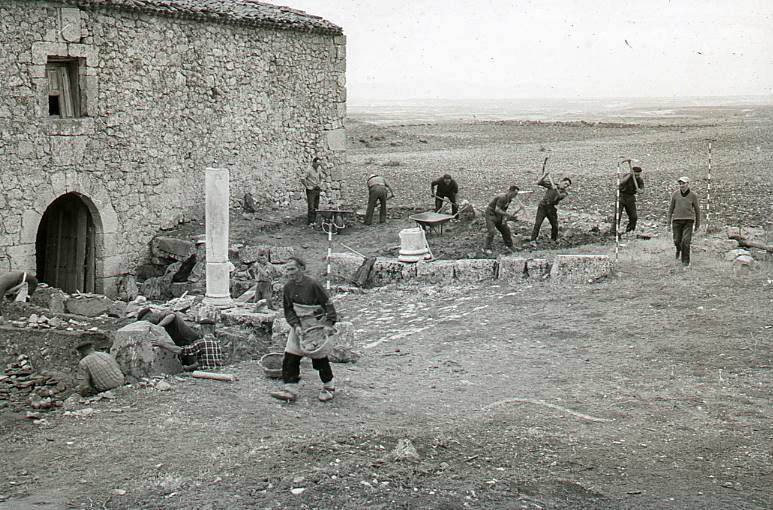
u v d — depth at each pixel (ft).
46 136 59.82
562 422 31.53
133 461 26.81
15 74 57.88
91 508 23.45
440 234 71.36
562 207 87.25
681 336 43.45
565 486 25.66
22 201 58.85
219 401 33.06
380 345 44.37
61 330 41.22
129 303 54.75
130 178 66.18
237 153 75.51
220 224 49.44
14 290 49.93
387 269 60.49
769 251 61.21
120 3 63.26
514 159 149.07
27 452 27.76
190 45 70.13
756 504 24.70
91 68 62.39
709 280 53.88
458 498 24.44
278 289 57.11
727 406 33.30
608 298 51.75
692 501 24.85
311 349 32.35
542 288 55.88
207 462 26.61
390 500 24.06
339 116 84.69
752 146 158.10
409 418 31.53
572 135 217.77
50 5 59.31
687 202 56.95
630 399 34.32
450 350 42.96
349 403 33.22
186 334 39.60
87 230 65.10
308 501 23.88
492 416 32.01
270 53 77.46
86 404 32.68
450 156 158.61
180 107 69.87
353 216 81.10
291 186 81.51
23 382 35.63
